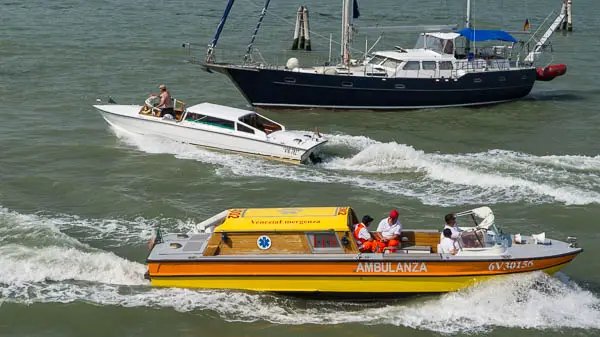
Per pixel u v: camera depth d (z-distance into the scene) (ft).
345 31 156.76
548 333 66.59
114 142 123.34
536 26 274.57
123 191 100.73
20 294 71.82
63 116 140.77
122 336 66.44
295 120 144.87
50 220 89.86
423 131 138.82
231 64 150.30
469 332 66.85
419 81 151.12
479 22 279.08
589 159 118.32
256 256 70.44
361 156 116.16
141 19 268.82
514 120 147.54
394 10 309.83
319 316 69.36
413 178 108.58
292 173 110.22
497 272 69.51
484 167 113.91
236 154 118.01
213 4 318.24
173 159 114.93
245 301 70.79
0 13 265.75
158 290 72.54
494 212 94.68
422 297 70.64
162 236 75.97
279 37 242.58
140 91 164.35
